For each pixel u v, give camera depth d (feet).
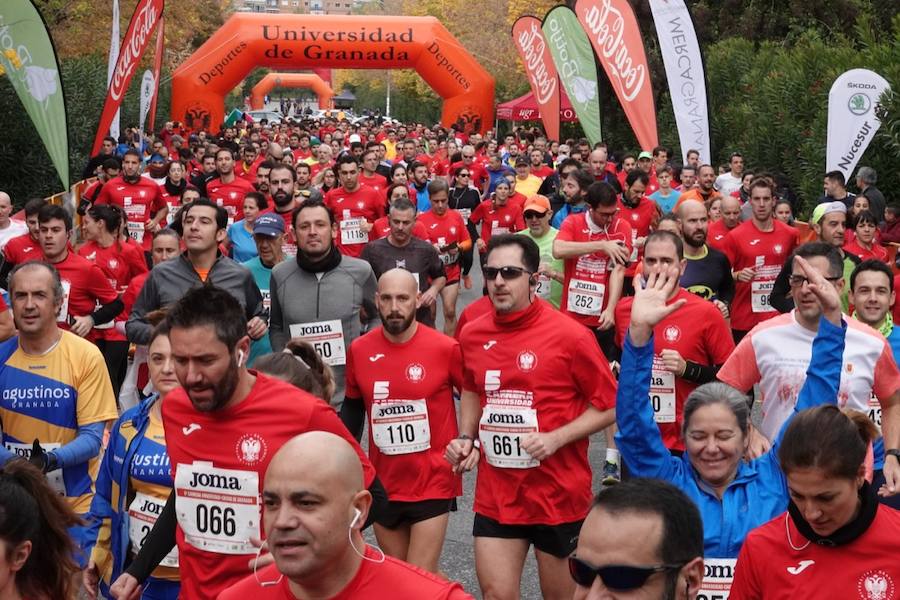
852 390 17.78
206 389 13.10
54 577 11.74
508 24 178.29
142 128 88.43
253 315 25.08
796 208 66.44
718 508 13.33
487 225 49.32
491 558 17.81
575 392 17.79
